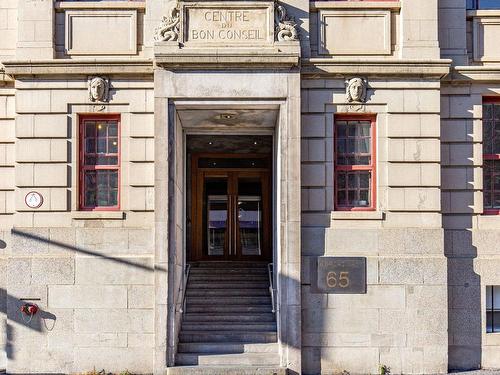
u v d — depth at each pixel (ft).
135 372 45.47
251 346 47.06
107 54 47.47
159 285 44.93
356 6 47.19
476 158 47.67
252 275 60.23
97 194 47.73
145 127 47.16
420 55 46.75
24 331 45.78
